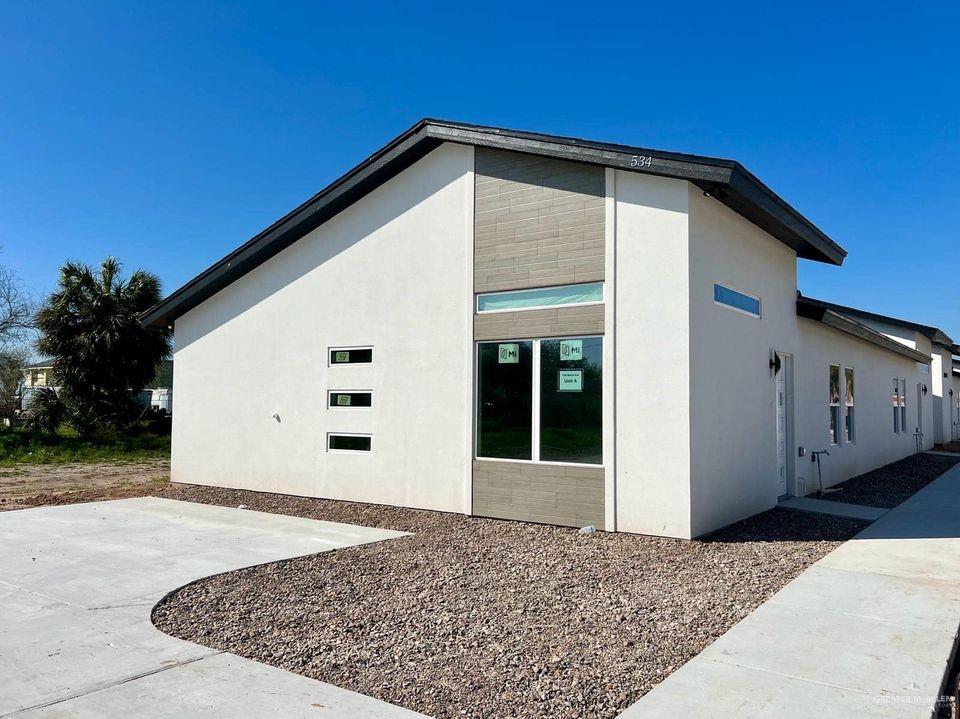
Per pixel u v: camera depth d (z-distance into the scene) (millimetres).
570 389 9047
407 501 10695
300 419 12164
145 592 6246
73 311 25531
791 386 11461
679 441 8102
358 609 5695
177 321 14273
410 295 10812
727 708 3787
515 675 4293
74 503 11969
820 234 11008
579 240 9031
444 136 10070
